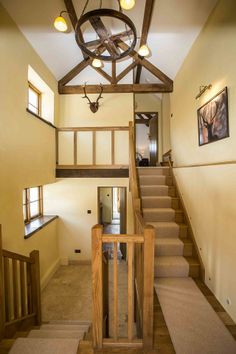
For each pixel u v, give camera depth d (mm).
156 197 3941
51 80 4504
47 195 4805
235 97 2258
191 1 2811
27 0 2771
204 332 1861
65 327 2381
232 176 2090
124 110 5152
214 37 2752
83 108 5148
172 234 3361
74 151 4750
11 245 2793
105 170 4680
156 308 2213
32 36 3338
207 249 2666
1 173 2580
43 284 3807
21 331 2146
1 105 2588
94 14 1993
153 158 7543
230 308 2117
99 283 1592
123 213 5082
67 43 3969
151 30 3605
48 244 4180
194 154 3570
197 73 3393
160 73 5027
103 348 1638
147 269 1609
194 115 3553
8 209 2738
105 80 5180
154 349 1671
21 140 3096
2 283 1856
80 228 4805
